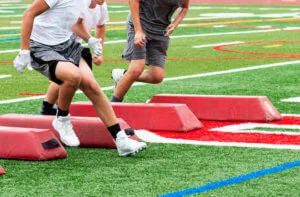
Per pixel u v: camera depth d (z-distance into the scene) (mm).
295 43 20547
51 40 8320
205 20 29297
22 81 13836
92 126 8539
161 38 10258
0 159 7879
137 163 7746
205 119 10156
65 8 8281
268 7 38156
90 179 7117
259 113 9992
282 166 7566
